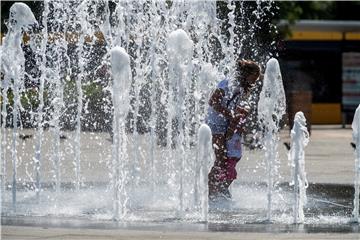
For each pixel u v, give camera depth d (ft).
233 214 58.70
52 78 88.89
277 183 79.46
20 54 68.95
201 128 57.67
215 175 65.16
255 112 76.69
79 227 50.80
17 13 68.08
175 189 70.23
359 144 59.52
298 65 228.84
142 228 50.62
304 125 58.59
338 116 232.32
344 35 229.66
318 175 89.97
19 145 109.50
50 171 86.94
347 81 229.25
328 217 58.13
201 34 78.69
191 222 53.98
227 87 64.90
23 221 53.16
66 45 88.43
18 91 68.69
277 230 50.70
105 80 89.76
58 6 86.48
